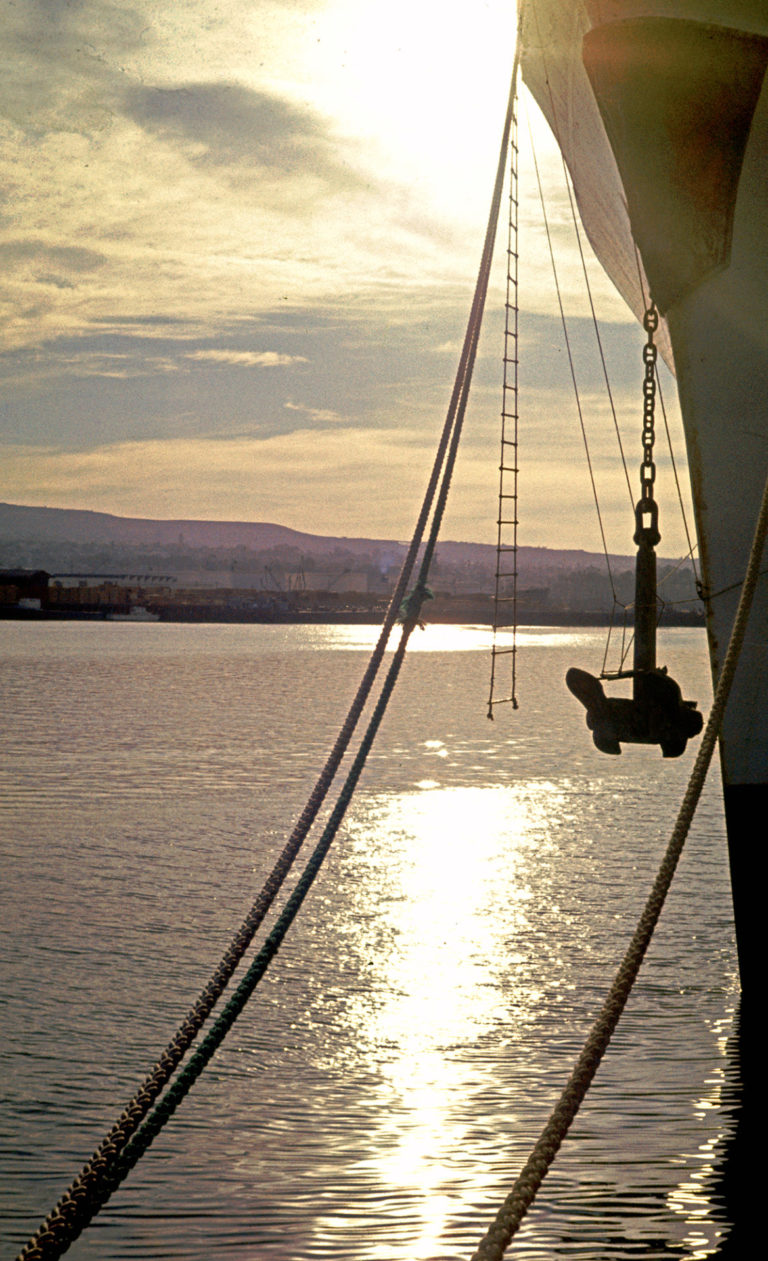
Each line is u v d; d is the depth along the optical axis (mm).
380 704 6066
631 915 18250
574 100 10422
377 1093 11234
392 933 17219
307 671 103750
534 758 41750
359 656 136250
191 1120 10656
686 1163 9680
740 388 10133
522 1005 14000
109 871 21469
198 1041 12617
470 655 148000
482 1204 9117
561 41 10047
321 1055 12328
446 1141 10242
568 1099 4301
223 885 20359
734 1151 9836
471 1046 12617
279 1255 8344
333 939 16875
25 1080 11430
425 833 25922
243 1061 12133
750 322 9977
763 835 10766
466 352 6695
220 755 41906
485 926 17594
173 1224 8781
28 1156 9844
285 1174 9617
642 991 14367
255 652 142875
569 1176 9500
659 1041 12586
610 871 21578
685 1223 8719
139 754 42000
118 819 27719
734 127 9406
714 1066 11773
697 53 9203
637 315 12164
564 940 16844
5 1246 8422
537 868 21875
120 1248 8445
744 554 10406
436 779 35688
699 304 10070
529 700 74812
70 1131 10359
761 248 9773
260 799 31156
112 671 99688
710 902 19016
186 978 14914
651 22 9195
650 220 9883
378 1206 9047
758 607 10391
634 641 9172
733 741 10758
